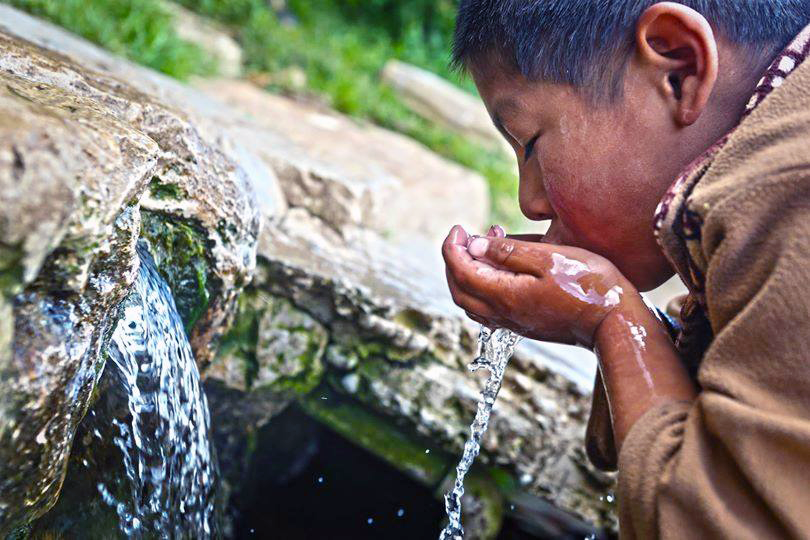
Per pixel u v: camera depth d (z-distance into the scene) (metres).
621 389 1.20
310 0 7.43
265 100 4.39
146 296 1.53
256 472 2.37
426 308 2.17
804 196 1.03
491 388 1.57
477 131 5.79
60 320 1.00
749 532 1.00
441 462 2.24
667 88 1.24
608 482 2.17
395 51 7.52
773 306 1.02
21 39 1.96
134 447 1.45
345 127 4.41
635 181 1.28
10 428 0.96
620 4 1.25
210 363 1.98
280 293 2.12
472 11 1.40
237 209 1.75
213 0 5.66
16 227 0.80
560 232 1.38
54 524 1.30
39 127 0.85
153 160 1.11
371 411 2.24
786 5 1.27
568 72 1.28
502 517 2.25
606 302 1.26
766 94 1.19
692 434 1.07
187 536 1.67
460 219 4.02
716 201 1.10
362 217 2.77
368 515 2.39
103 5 4.03
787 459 1.00
